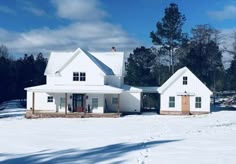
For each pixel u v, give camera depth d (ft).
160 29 251.80
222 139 69.56
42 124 114.62
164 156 51.75
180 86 152.87
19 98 305.94
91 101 148.66
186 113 151.33
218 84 254.27
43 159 53.11
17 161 52.26
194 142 65.62
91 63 152.46
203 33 236.84
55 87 149.69
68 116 141.79
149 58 238.27
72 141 73.20
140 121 122.83
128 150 58.75
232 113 151.94
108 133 87.97
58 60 168.96
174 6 250.78
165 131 91.15
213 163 46.26
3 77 281.54
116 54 175.94
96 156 54.08
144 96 200.03
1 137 80.23
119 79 162.91
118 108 143.13
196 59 222.89
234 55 238.07
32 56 342.23
